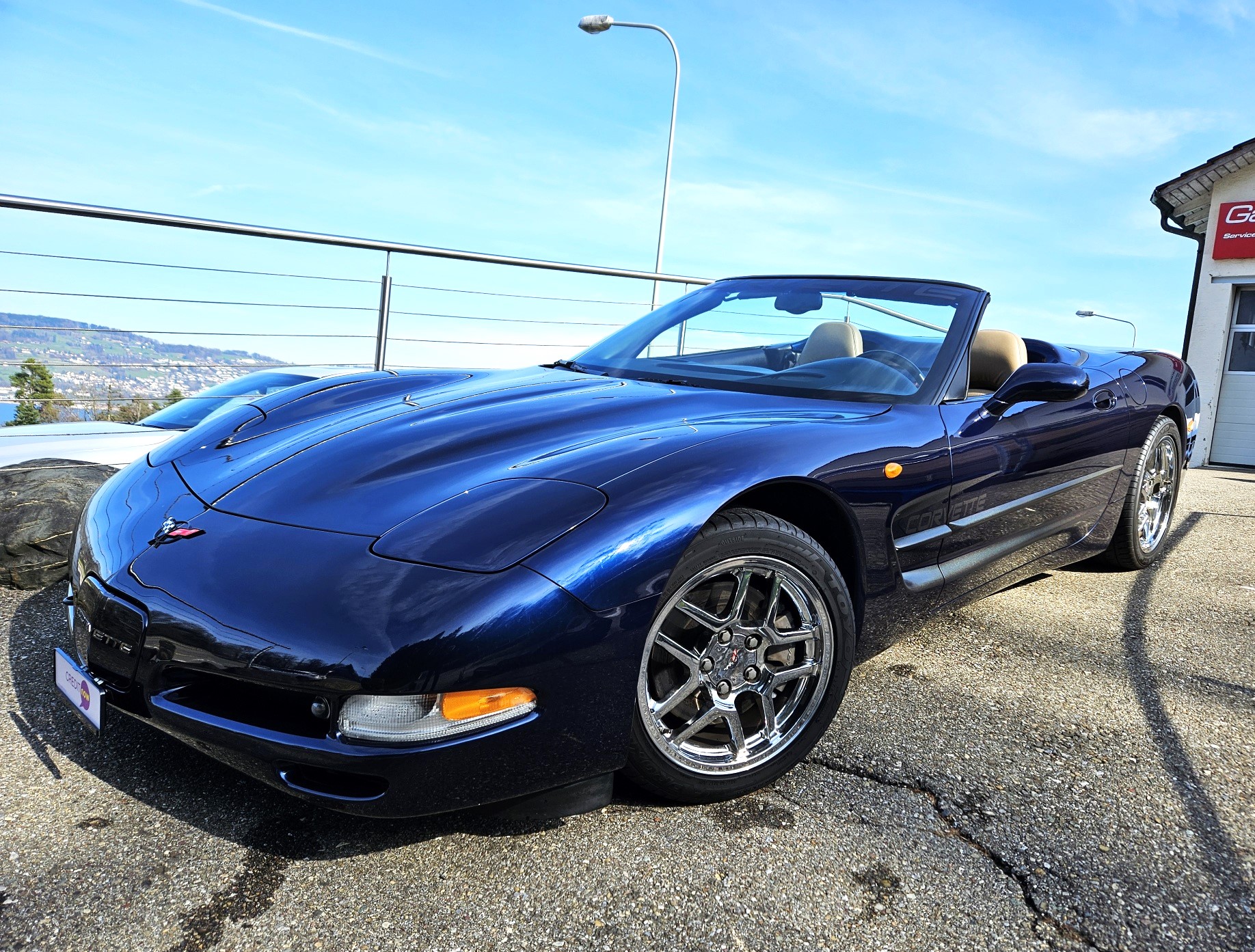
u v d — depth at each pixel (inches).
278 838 62.0
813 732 73.1
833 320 104.1
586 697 58.7
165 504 71.1
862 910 56.3
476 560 57.2
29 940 51.0
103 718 63.2
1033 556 109.0
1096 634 110.8
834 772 74.0
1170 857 63.1
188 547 63.1
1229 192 379.9
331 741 54.2
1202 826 67.2
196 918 53.5
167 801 66.0
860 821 66.7
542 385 95.3
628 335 116.4
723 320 110.4
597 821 65.8
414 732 53.9
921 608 89.4
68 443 151.3
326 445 77.3
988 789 71.9
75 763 70.8
